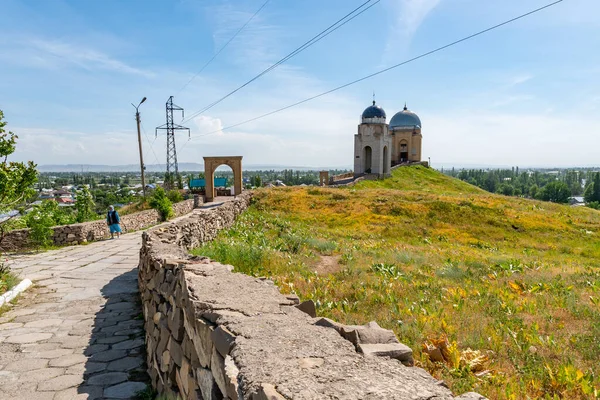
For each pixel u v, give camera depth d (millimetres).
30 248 13680
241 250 9609
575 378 3939
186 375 3354
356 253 11977
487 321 5848
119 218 16812
